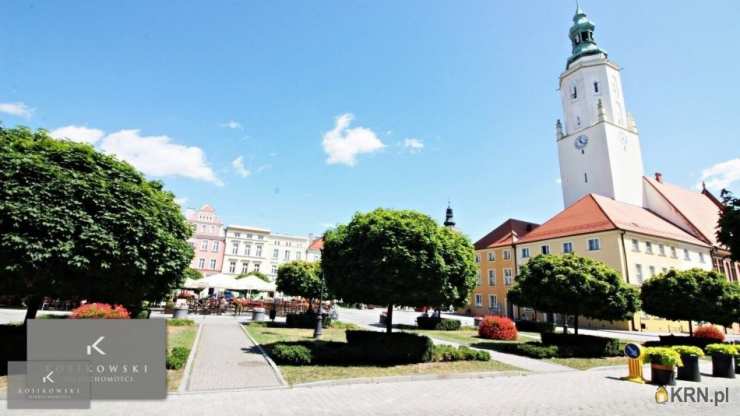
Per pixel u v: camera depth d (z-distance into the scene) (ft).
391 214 41.22
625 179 155.74
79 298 30.71
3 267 24.22
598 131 159.43
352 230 40.86
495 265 158.20
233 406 22.72
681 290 59.93
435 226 41.52
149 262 30.58
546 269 51.31
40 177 26.50
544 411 24.48
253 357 37.47
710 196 191.11
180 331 55.52
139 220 29.55
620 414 24.68
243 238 231.50
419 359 38.04
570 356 48.06
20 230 24.82
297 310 106.73
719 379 37.50
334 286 41.16
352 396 25.96
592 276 48.85
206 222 225.15
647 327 106.73
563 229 131.95
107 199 28.45
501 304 152.15
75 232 26.63
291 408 22.71
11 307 93.09
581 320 116.67
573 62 178.50
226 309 102.06
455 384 31.32
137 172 33.14
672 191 166.61
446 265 38.47
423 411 23.30
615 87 168.04
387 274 36.27
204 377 29.01
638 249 117.19
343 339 54.65
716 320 58.90
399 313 182.19
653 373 34.91
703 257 140.05
